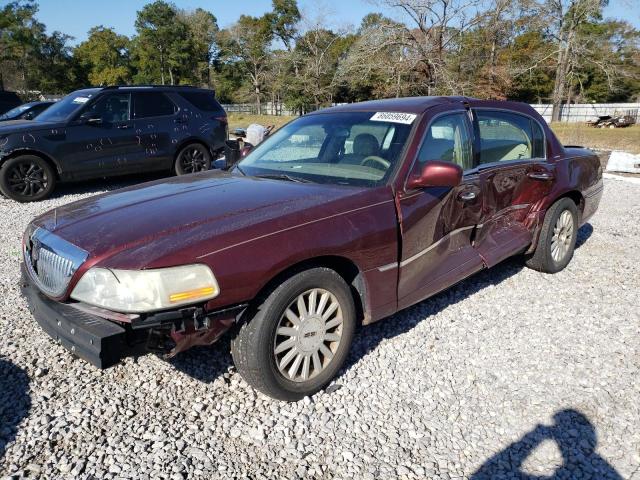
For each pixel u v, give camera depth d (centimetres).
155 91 992
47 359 349
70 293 267
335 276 306
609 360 354
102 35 7388
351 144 383
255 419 290
